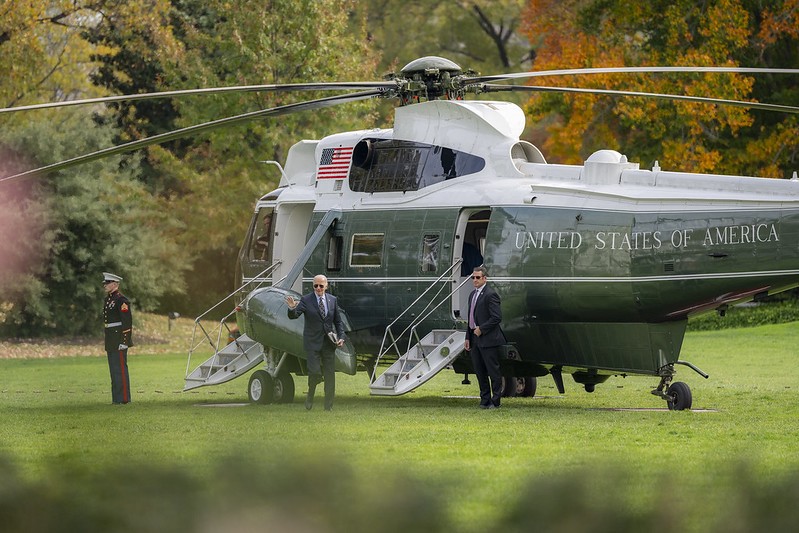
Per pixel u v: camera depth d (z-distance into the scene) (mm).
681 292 56094
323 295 59156
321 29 152250
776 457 37531
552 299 59938
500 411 57906
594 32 156625
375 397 73875
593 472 14594
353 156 69500
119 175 163125
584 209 58969
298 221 73875
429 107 66375
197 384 69938
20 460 35000
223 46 151875
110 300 68125
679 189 57062
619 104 142875
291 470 14008
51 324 152750
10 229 147250
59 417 57250
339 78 153750
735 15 140250
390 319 66812
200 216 169250
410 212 66125
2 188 148625
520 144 65250
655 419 52688
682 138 144125
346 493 13945
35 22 164250
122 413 59344
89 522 14312
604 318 59344
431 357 62438
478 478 31359
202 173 174375
